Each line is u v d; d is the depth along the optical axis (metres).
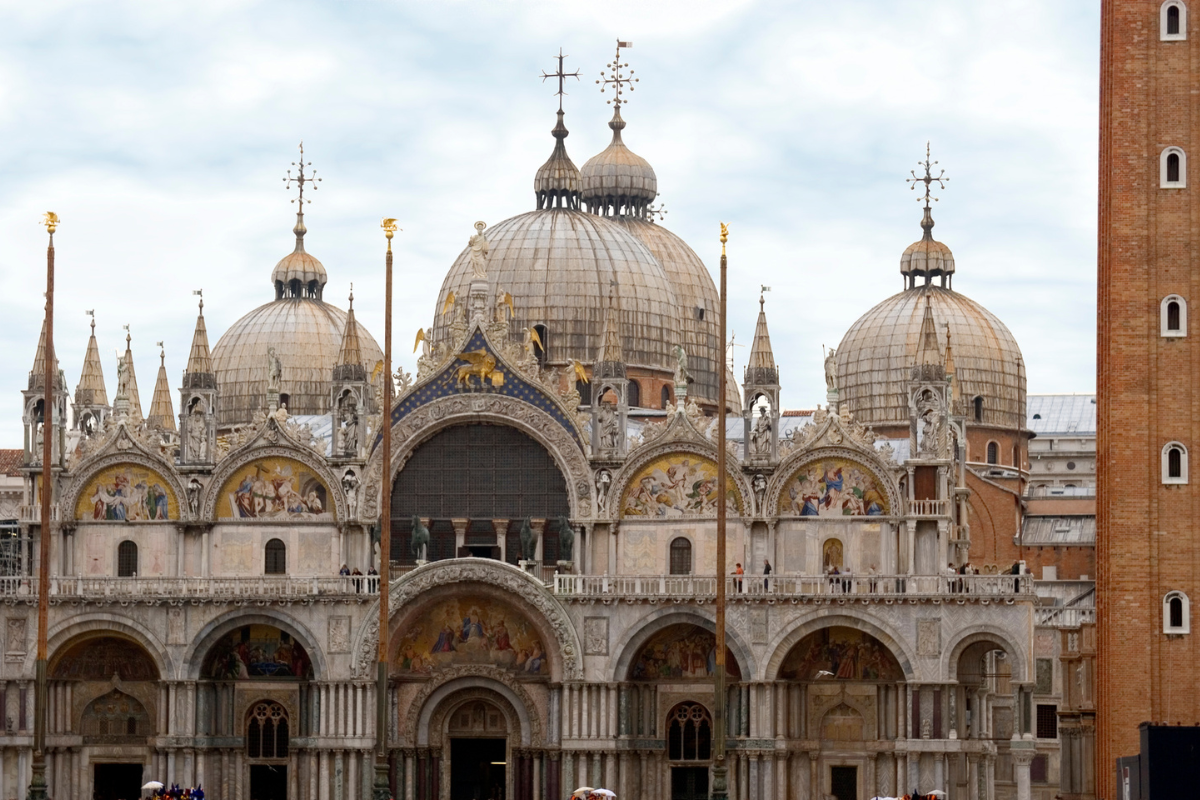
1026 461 197.00
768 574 144.75
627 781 145.38
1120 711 125.44
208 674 149.62
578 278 170.38
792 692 145.38
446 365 151.00
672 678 147.75
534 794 146.00
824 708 145.62
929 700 140.50
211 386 154.12
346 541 150.50
